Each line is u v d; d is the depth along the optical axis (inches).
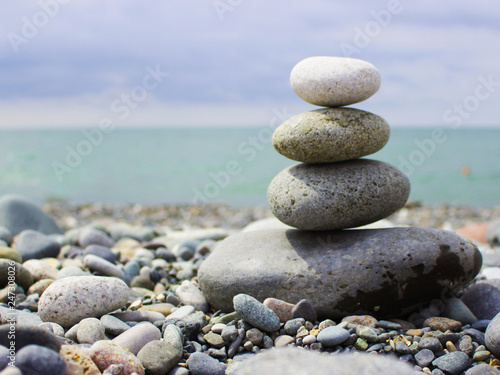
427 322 21.9
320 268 22.3
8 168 112.7
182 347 20.5
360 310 22.1
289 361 16.7
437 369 20.0
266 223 31.7
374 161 23.4
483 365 19.8
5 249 26.4
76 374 18.1
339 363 16.6
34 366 17.4
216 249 24.5
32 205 37.0
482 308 23.1
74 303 21.5
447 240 22.7
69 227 52.6
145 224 56.5
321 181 22.5
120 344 20.2
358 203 22.4
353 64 22.6
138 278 26.1
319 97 22.8
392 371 16.5
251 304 21.4
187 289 24.5
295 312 21.6
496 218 59.8
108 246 32.0
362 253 22.3
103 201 83.7
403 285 22.1
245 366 17.0
